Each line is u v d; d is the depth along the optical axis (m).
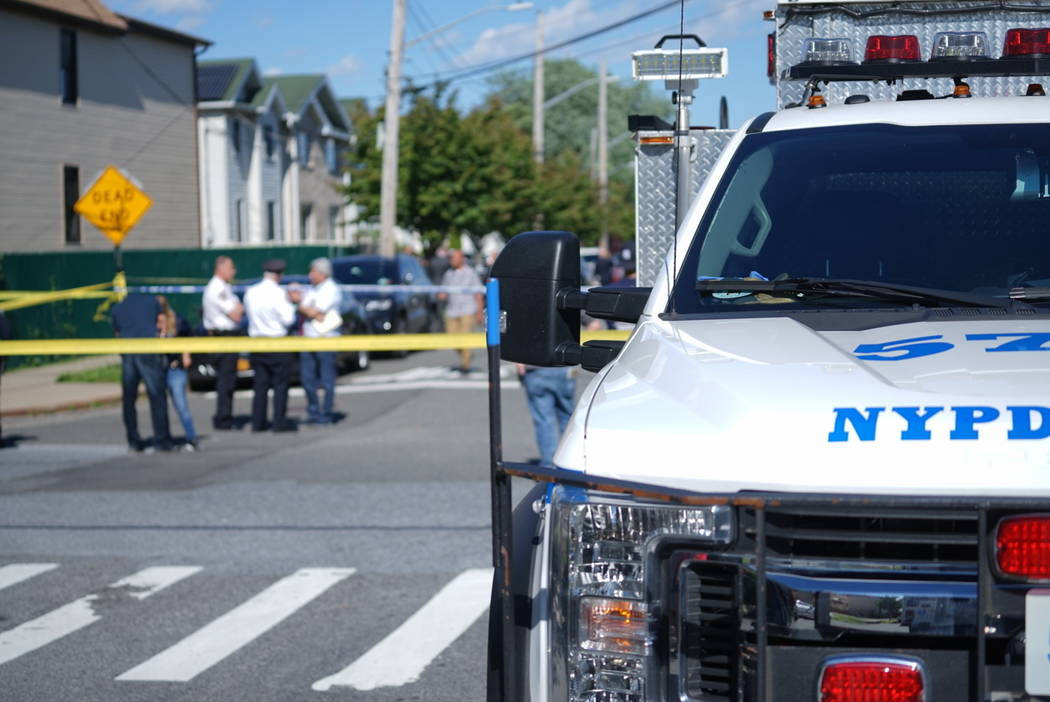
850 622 3.85
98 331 45.75
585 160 167.00
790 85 9.16
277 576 13.16
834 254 5.87
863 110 6.63
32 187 50.38
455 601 12.06
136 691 9.67
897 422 4.07
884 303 5.49
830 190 6.14
